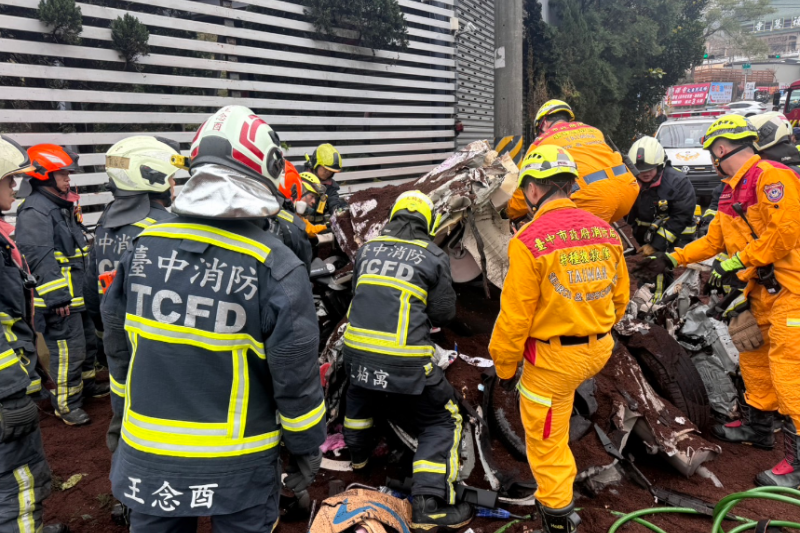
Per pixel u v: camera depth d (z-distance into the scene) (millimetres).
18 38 4879
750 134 3344
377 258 3016
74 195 4102
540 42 15758
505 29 9227
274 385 1822
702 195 11844
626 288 2777
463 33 11047
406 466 3336
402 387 2811
